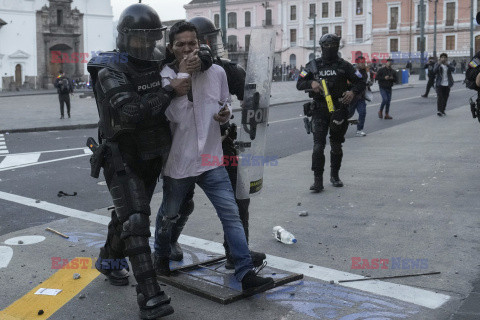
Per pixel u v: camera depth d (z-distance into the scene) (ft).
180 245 14.74
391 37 208.44
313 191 20.74
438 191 19.98
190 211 12.73
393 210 17.63
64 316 10.51
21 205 20.11
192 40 10.18
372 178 22.82
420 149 30.22
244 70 11.96
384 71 48.32
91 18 191.93
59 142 41.50
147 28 9.69
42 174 26.89
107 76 9.70
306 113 20.70
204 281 11.78
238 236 10.87
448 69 47.78
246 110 11.49
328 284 11.77
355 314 10.28
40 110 78.28
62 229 16.72
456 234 14.93
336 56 19.86
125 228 9.99
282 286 11.70
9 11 173.37
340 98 20.10
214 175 10.85
